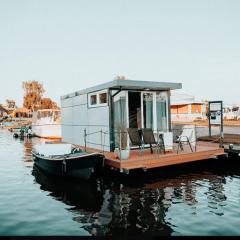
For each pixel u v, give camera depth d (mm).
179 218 6422
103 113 11477
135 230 5875
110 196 8141
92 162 9297
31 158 15648
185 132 11383
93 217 6609
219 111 13781
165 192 8398
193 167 11398
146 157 9609
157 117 11922
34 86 62781
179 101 38188
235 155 11031
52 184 9750
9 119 59375
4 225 6242
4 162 14375
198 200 7613
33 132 30000
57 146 12453
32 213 6953
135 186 9109
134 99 11531
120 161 8844
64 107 15906
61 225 6188
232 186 8883
